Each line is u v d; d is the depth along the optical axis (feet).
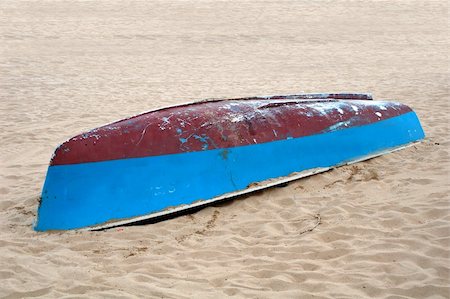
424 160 22.62
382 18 69.31
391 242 15.64
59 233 17.15
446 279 13.64
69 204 17.56
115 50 53.36
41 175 22.89
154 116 19.65
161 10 73.82
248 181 19.61
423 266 14.33
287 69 46.06
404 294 13.16
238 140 19.95
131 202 17.90
